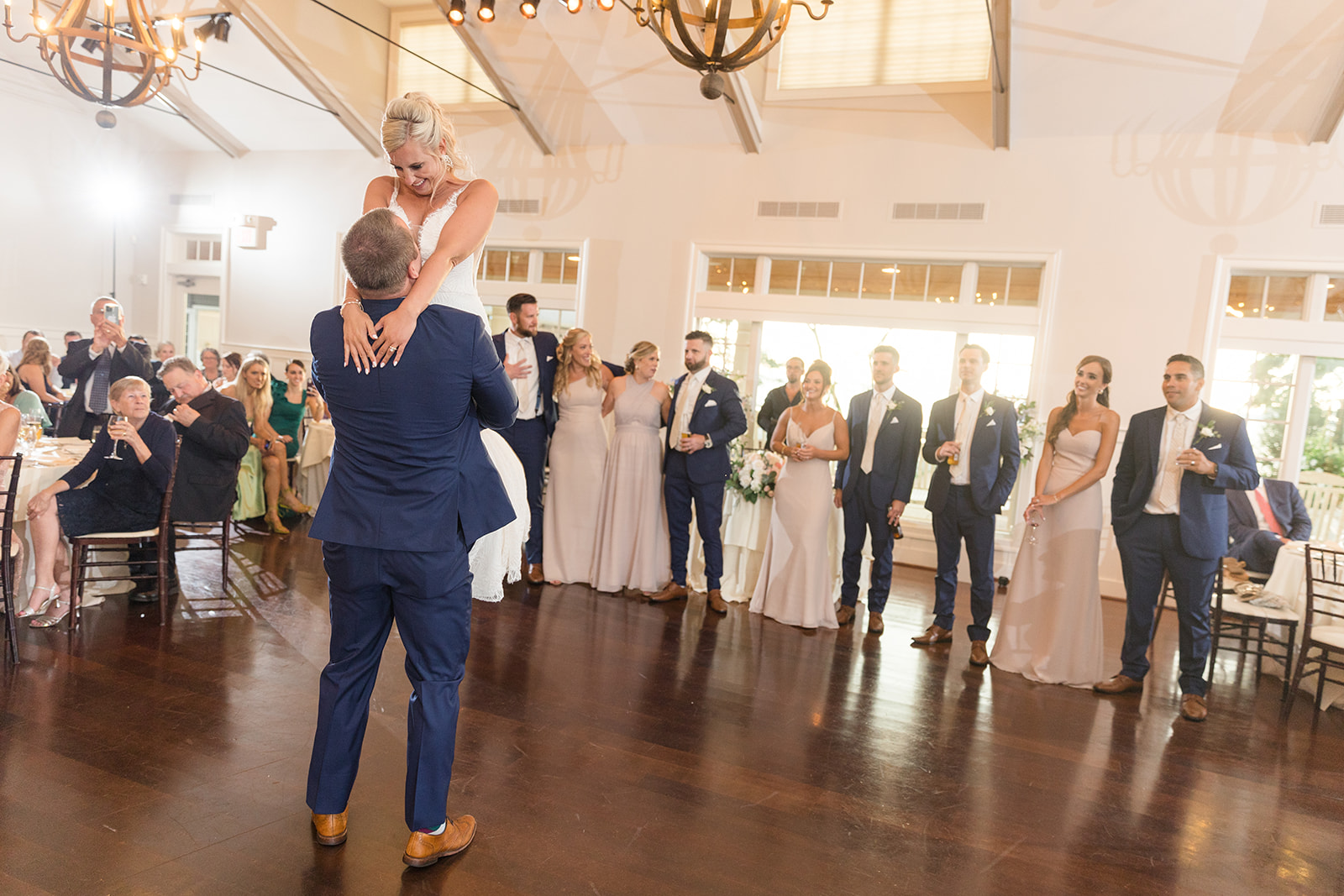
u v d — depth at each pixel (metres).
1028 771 2.89
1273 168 5.57
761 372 7.07
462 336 1.79
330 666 2.05
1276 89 5.35
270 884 1.90
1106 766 2.99
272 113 8.18
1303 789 2.90
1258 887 2.25
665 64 6.45
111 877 1.88
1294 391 5.76
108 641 3.46
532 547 4.96
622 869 2.08
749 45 3.10
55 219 9.06
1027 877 2.21
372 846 2.09
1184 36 5.20
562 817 2.32
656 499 4.94
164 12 7.10
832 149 6.63
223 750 2.56
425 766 1.98
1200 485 3.55
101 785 2.29
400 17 7.90
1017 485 6.15
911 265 6.60
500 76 6.87
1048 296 6.09
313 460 6.52
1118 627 5.08
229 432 4.20
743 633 4.29
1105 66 5.51
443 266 1.79
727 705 3.29
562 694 3.25
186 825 2.12
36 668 3.10
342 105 7.67
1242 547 5.20
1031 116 5.98
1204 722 3.52
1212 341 5.77
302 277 8.61
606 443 5.10
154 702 2.88
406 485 1.85
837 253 6.63
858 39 6.52
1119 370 5.95
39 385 6.20
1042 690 3.78
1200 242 5.74
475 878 1.99
